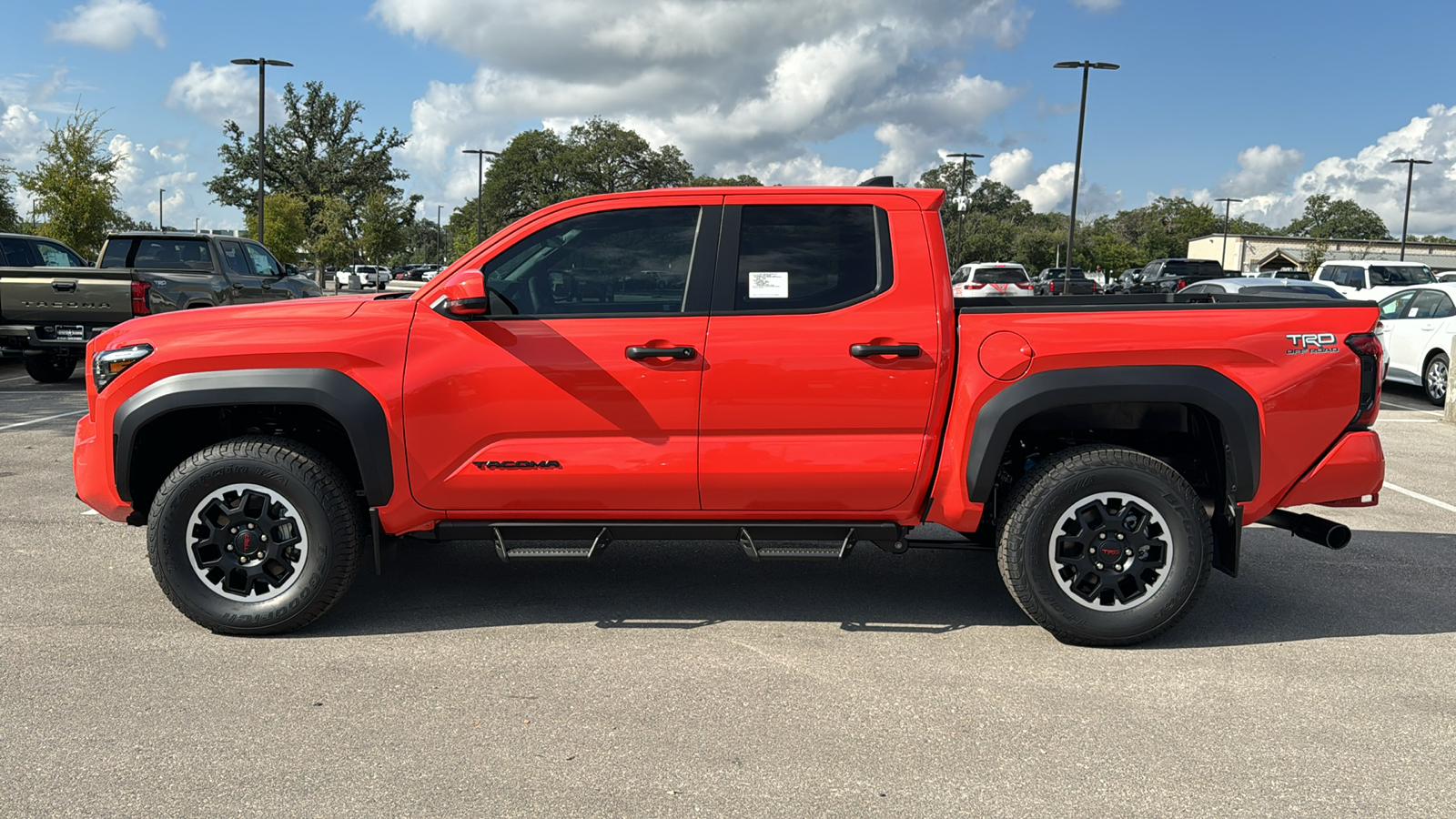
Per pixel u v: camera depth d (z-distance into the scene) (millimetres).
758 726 3289
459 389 3936
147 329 4035
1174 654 3977
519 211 91625
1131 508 3986
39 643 3961
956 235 98125
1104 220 121812
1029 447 4316
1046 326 3914
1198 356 3895
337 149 83188
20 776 2898
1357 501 4098
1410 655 3982
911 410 3943
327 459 4078
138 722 3270
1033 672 3783
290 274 15344
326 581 4000
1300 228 138875
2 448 8234
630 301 4004
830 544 4074
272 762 3008
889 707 3449
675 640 4098
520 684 3617
